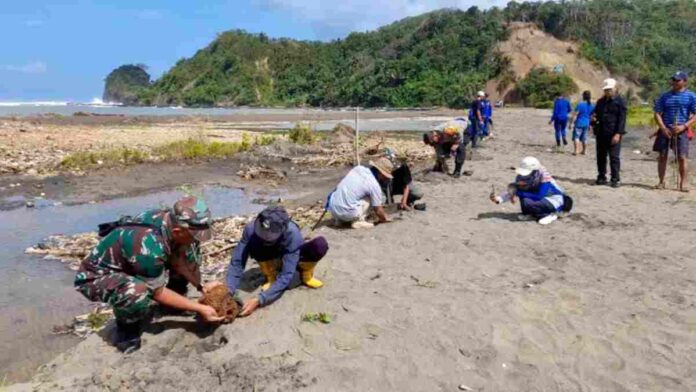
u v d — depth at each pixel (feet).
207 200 43.34
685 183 42.42
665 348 16.34
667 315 18.34
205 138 82.53
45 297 23.65
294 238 19.65
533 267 23.04
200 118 153.38
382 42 470.39
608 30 369.50
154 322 18.31
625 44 368.89
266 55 505.25
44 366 16.79
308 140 79.36
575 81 325.62
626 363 15.64
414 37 424.46
